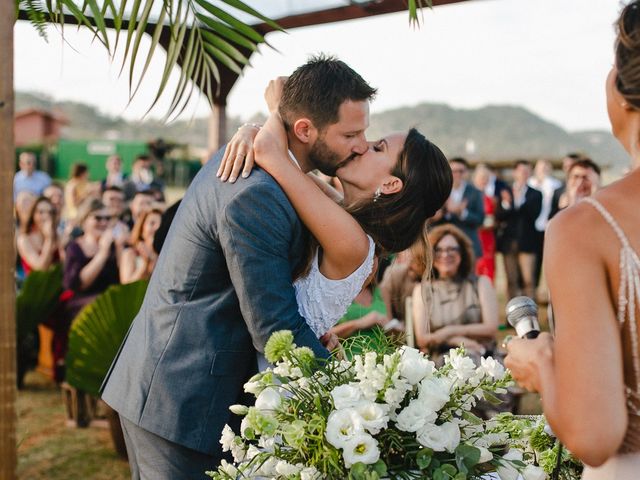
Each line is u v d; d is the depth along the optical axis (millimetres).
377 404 1519
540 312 8438
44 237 6875
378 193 2191
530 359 1369
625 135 1318
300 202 2047
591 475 1398
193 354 2055
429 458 1522
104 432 5191
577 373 1217
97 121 63250
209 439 2041
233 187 2018
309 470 1517
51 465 4543
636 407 1291
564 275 1263
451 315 4359
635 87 1253
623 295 1250
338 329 3852
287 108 2121
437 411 1628
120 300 4328
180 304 2086
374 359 1563
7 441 1771
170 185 20844
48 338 6359
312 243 2135
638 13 1253
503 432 1705
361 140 2164
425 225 2314
